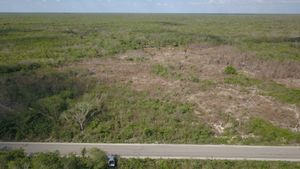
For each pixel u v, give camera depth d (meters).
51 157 23.83
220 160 24.92
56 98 37.97
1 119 32.69
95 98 39.44
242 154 26.22
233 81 48.78
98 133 30.69
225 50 76.44
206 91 44.09
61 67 56.91
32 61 59.09
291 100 40.25
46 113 34.56
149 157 25.67
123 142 28.95
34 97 39.16
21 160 23.61
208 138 29.70
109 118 34.03
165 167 24.27
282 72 54.28
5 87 42.69
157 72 53.72
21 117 33.22
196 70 56.19
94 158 24.25
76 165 23.47
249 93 43.50
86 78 49.03
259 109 37.41
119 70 55.28
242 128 32.06
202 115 35.56
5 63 57.28
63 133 30.47
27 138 29.83
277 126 32.88
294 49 78.75
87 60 63.50
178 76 51.22
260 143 28.47
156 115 34.97
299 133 30.94
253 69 57.88
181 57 68.94
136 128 31.62
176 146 27.73
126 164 24.53
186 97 41.44
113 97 40.38
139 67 57.62
